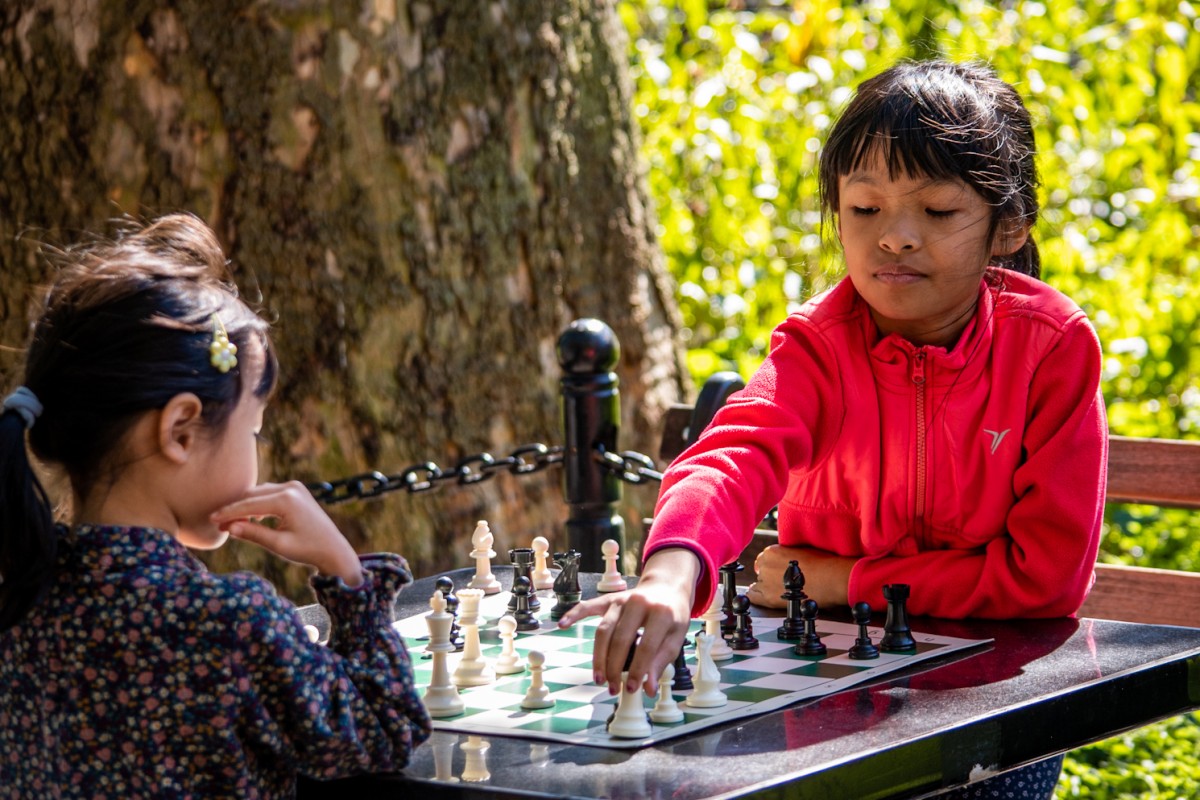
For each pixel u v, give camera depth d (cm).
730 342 690
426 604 291
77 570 190
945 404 262
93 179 475
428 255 494
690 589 218
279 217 474
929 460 264
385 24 482
